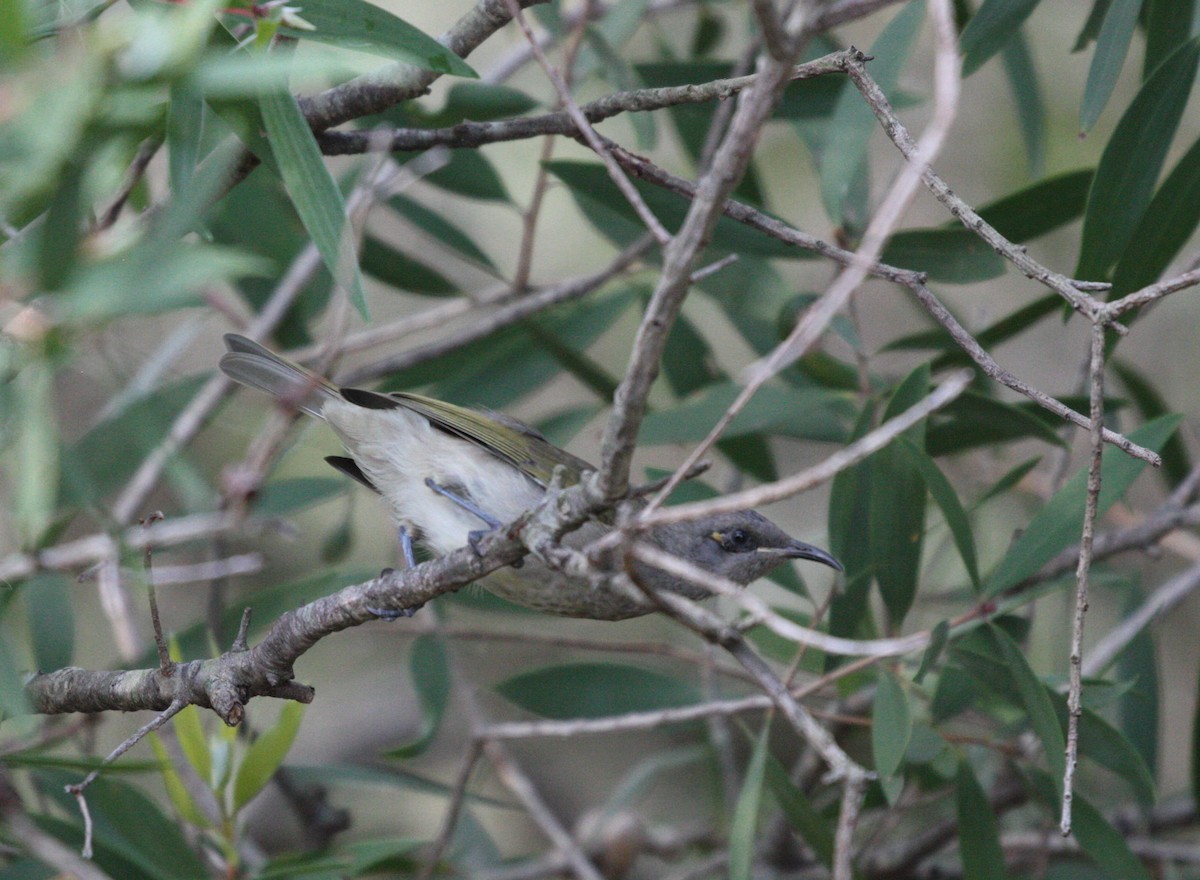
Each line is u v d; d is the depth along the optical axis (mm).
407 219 11141
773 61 4305
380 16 6262
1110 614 13688
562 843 10734
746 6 12773
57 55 4742
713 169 4492
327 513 14141
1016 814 12062
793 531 14891
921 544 8680
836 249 6910
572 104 5664
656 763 12203
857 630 9320
